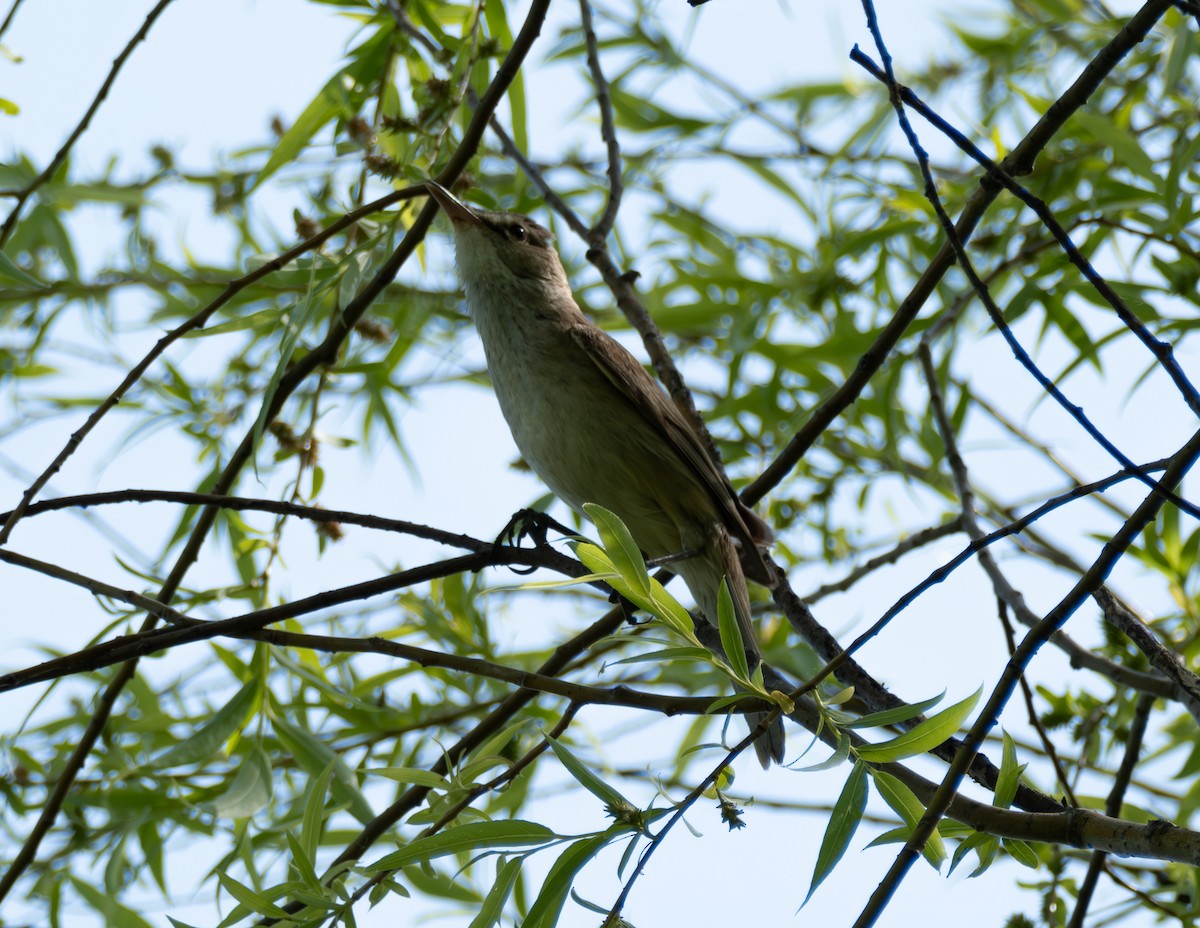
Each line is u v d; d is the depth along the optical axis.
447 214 9.41
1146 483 5.29
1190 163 8.96
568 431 8.87
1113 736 9.07
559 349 8.98
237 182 11.27
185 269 11.46
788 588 8.36
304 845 6.35
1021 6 11.77
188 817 8.75
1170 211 8.93
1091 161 10.06
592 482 8.91
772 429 11.09
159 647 6.52
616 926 4.87
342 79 9.24
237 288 7.42
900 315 7.54
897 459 10.47
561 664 8.06
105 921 7.99
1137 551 9.65
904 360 10.62
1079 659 8.21
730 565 8.68
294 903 7.05
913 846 4.59
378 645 6.48
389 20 9.48
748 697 5.28
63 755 9.13
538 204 11.62
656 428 8.77
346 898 6.08
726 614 5.27
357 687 9.76
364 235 8.88
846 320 11.20
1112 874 7.86
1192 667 9.02
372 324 10.04
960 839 5.69
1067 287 9.54
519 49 7.84
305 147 9.34
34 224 10.59
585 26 10.38
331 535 8.79
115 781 8.87
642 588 5.24
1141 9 6.09
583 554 5.29
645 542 9.16
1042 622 5.09
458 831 5.36
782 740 6.97
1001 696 4.95
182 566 8.16
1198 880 7.84
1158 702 9.54
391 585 6.93
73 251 10.68
